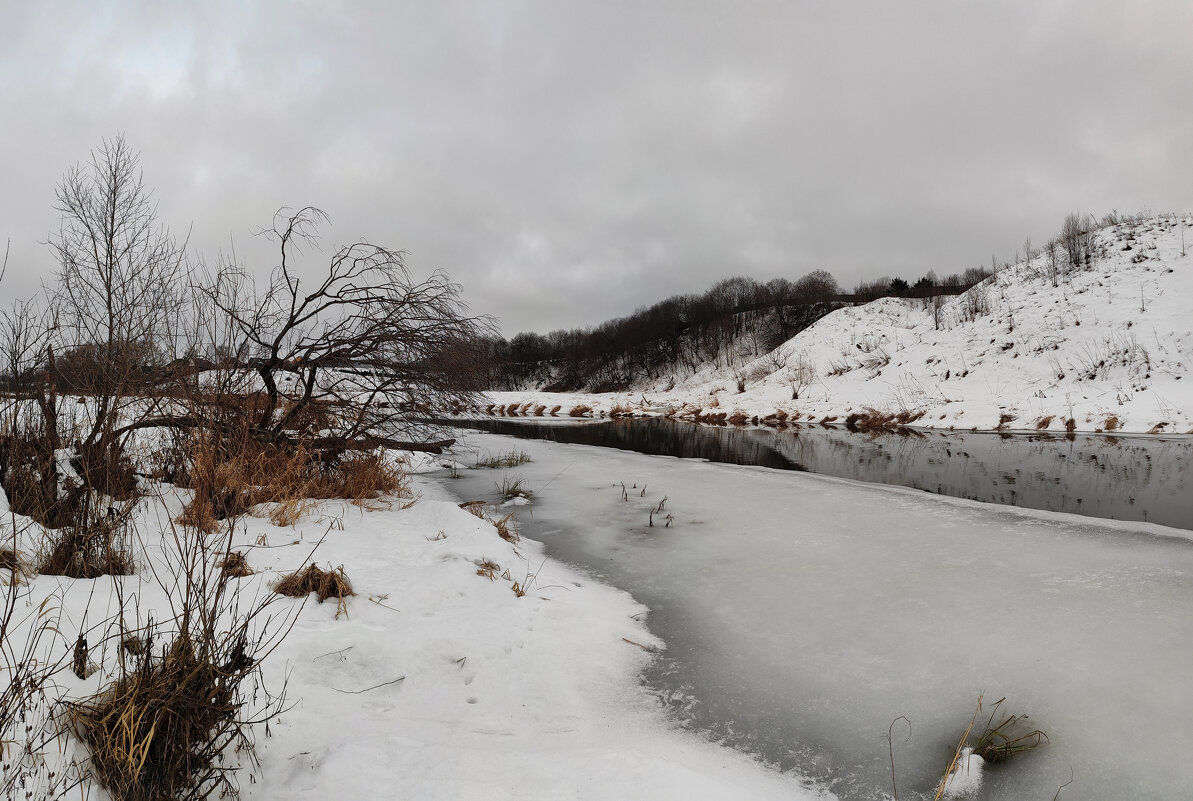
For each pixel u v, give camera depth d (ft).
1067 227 99.76
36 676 8.41
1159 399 57.47
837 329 124.36
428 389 30.63
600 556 21.70
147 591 13.25
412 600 15.67
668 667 13.57
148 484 22.18
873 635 14.78
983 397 71.00
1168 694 11.66
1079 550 20.40
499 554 19.49
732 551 21.90
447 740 9.95
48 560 13.97
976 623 15.08
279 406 30.09
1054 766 10.02
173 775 7.67
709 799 8.34
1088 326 74.08
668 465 43.50
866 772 10.03
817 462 44.73
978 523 24.50
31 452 18.65
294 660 11.90
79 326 20.26
